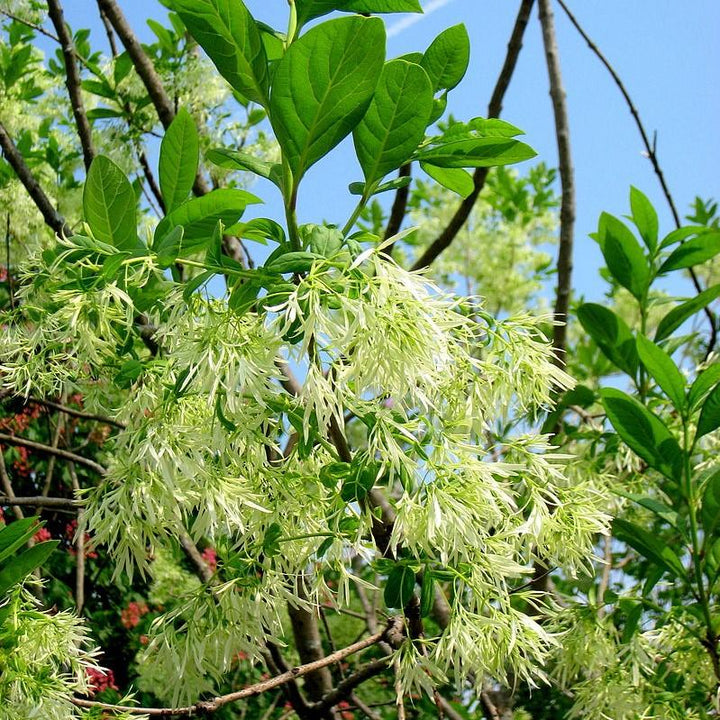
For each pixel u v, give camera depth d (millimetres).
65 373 1884
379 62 1729
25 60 4785
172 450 1671
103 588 5551
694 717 2297
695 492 2477
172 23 4500
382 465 1700
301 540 1885
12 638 1772
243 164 1955
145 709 1822
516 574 1741
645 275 3219
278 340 1623
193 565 2822
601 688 2256
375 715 2980
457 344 1799
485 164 2053
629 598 2299
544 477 1886
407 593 1738
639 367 3088
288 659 4430
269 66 1891
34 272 1909
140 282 1747
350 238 1834
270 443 1735
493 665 1755
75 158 4684
